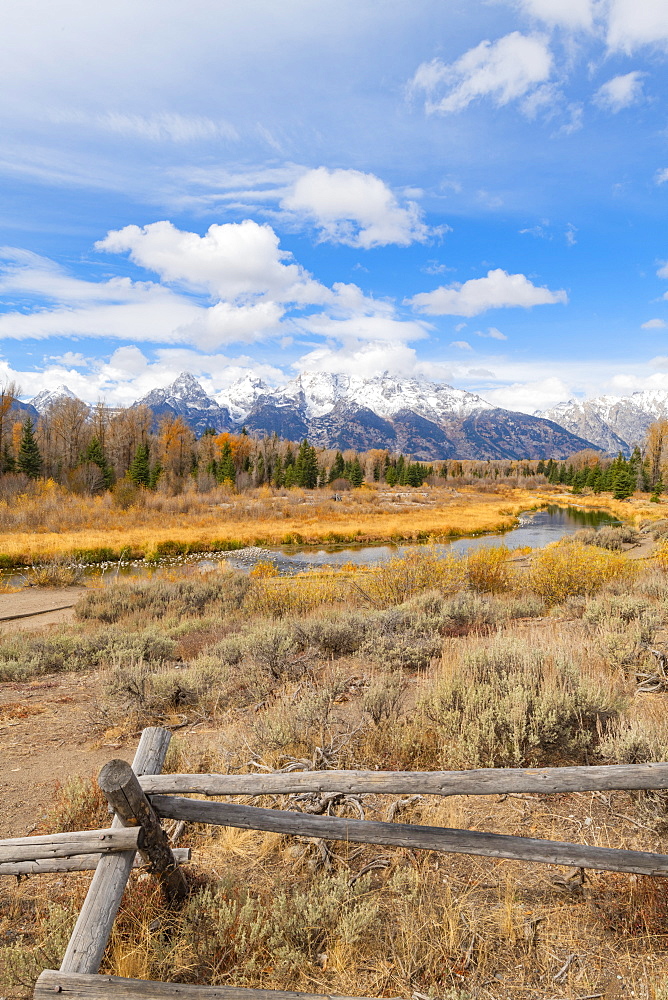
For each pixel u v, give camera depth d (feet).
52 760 16.48
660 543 72.95
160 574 82.33
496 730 12.95
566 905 8.82
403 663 22.82
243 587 51.65
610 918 8.46
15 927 9.29
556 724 12.88
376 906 8.63
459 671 16.14
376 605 39.81
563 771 8.01
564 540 96.37
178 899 9.26
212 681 21.98
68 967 6.91
